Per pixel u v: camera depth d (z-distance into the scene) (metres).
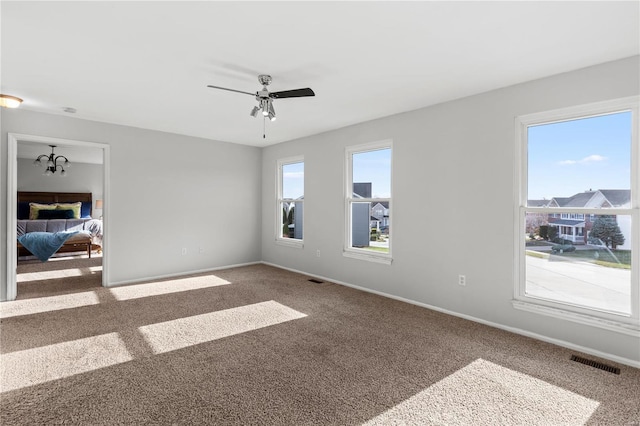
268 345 2.79
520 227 3.09
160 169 5.15
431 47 2.41
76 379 2.22
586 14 1.97
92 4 1.89
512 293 3.12
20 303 3.85
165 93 3.41
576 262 2.82
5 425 1.76
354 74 2.90
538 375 2.33
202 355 2.60
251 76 2.95
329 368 2.41
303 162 5.56
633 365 2.46
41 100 3.66
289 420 1.83
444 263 3.65
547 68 2.74
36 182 8.00
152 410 1.90
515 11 1.95
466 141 3.45
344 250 4.84
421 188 3.86
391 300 4.10
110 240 4.68
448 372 2.37
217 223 5.86
